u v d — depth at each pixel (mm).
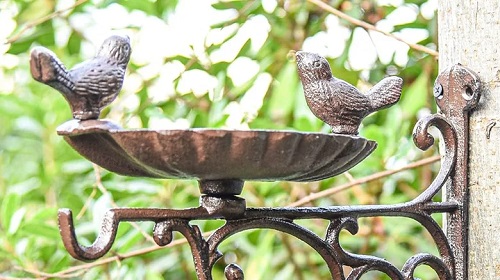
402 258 3990
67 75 1824
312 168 1933
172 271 4555
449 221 2459
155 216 1931
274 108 3918
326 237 2221
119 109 4348
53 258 4062
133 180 4508
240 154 1810
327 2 4094
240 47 4090
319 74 2244
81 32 4332
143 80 4270
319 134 1863
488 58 2438
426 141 2385
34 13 4293
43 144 5227
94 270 3896
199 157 1812
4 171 5574
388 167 3777
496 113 2416
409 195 4258
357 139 1953
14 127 5594
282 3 4199
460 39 2500
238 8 4031
